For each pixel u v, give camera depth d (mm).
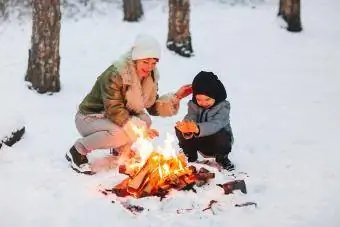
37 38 6723
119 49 9297
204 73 4277
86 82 7477
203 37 10109
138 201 3811
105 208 3754
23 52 8953
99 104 4379
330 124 5887
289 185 4238
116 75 4145
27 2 11266
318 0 12781
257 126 5836
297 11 10477
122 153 4504
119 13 11695
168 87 7332
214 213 3717
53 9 6656
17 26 10625
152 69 4262
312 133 5586
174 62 8555
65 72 7906
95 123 4340
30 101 6484
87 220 3623
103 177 4250
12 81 7199
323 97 6977
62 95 6828
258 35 10219
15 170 4469
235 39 10000
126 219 3627
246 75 8078
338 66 8469
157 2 12219
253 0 12484
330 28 10805
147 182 3939
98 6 11766
